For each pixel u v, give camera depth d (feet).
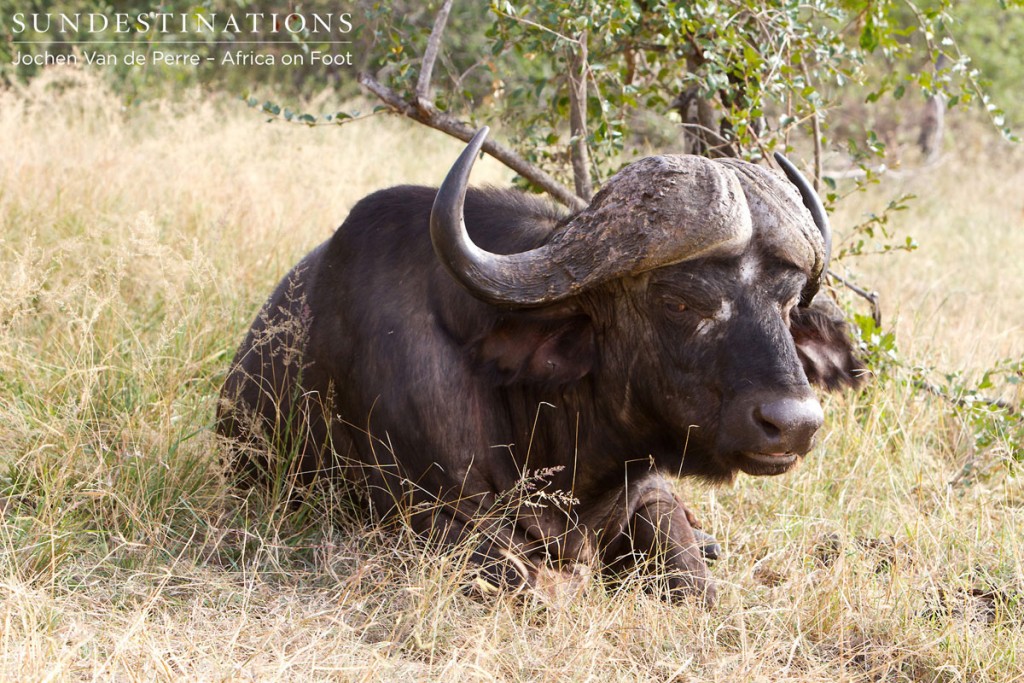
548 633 46.85
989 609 52.03
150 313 74.38
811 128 79.15
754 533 59.36
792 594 52.34
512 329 48.11
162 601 47.16
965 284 114.21
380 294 51.72
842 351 53.93
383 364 51.06
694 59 77.51
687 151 83.71
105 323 67.62
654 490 55.36
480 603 48.98
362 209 54.39
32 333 69.56
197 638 44.75
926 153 196.13
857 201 145.48
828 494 63.57
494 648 44.75
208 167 104.53
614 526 54.80
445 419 49.90
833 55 76.28
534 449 51.83
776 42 74.64
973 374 78.74
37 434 56.44
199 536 54.65
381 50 79.87
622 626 47.50
